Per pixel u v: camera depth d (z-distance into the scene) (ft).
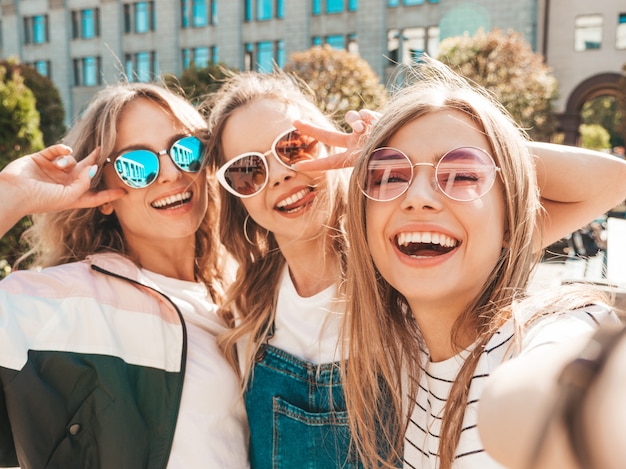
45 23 103.86
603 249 22.94
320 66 57.62
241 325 5.84
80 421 5.10
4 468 5.28
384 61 83.41
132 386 5.39
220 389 5.68
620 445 1.04
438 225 3.72
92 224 6.60
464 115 3.90
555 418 1.27
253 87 6.15
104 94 6.61
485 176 3.70
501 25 77.66
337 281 5.49
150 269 6.70
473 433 3.54
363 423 4.49
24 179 5.67
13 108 29.19
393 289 4.63
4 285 5.35
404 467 4.45
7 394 4.87
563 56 82.53
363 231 4.25
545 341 2.83
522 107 58.70
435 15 81.05
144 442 5.26
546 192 4.75
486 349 3.63
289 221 5.73
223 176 5.92
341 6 85.97
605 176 4.65
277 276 6.06
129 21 97.76
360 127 5.10
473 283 3.85
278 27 89.15
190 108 6.70
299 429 5.17
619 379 1.12
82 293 5.50
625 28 79.56
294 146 5.67
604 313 3.03
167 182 6.23
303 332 5.43
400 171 3.87
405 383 4.66
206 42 93.45
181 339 5.65
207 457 5.41
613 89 84.58
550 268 17.08
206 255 7.29
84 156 6.59
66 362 5.11
